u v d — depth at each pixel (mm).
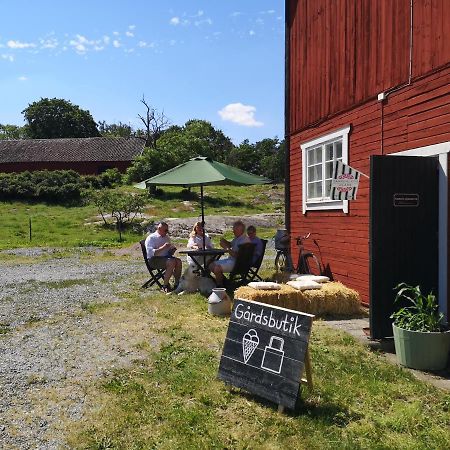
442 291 5789
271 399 3971
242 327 4348
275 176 63125
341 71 8359
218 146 83250
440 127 5848
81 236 23094
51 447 3447
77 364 5086
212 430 3619
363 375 4613
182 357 5195
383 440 3469
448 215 5750
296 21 10352
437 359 4824
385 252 5672
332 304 7105
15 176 36281
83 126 84000
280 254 11258
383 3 7055
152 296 8547
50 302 8367
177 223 24141
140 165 42531
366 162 7590
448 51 5668
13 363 5148
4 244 19922
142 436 3566
